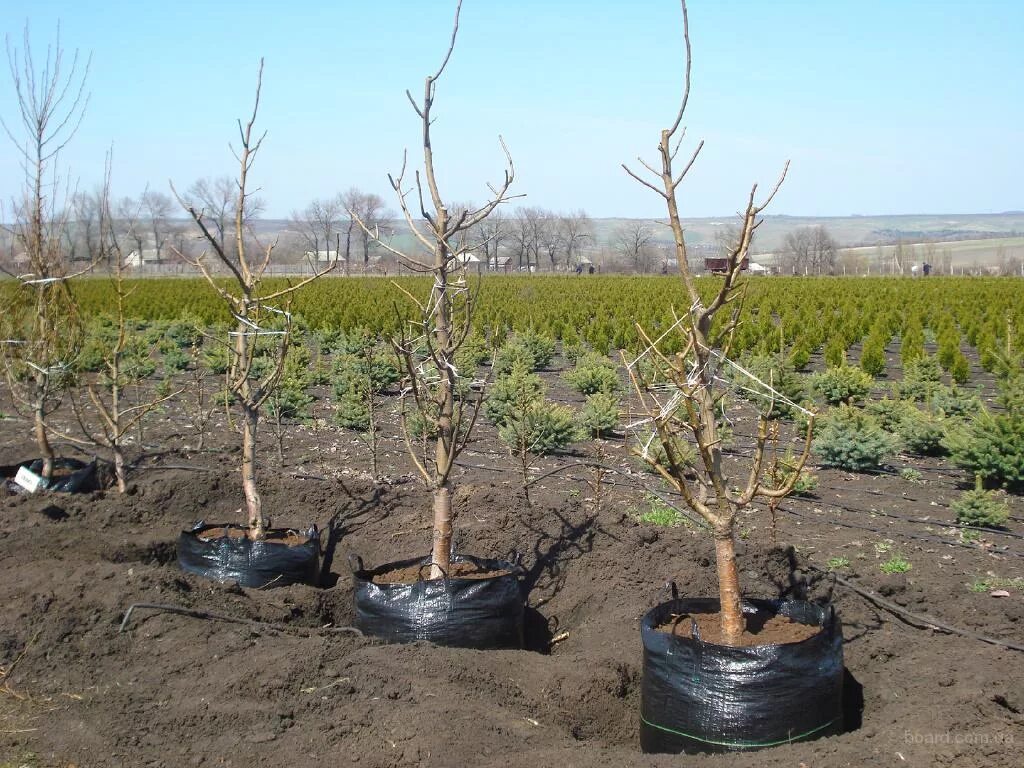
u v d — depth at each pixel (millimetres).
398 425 13203
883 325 28750
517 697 5332
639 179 4879
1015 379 10359
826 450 10875
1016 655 5324
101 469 10156
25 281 8953
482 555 7488
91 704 5152
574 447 11875
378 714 4930
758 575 6801
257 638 5949
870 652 5676
